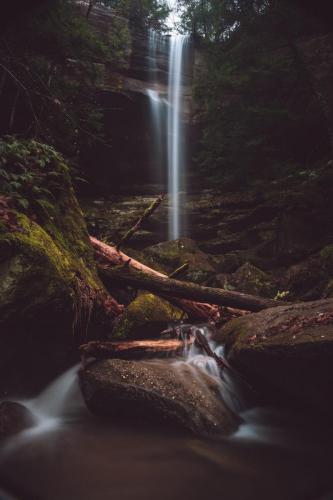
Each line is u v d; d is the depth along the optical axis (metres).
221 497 2.45
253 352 3.90
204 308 6.16
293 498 2.43
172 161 13.70
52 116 7.58
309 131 10.76
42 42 7.19
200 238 12.19
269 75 10.04
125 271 5.84
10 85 7.41
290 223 9.73
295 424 3.76
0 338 3.73
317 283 7.96
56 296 4.05
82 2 12.30
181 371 4.11
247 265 9.04
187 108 13.50
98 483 2.61
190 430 3.44
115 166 13.28
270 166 11.30
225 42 11.07
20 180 4.95
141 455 3.01
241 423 3.76
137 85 12.71
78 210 5.87
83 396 3.92
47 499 2.38
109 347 4.28
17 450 3.06
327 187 9.53
